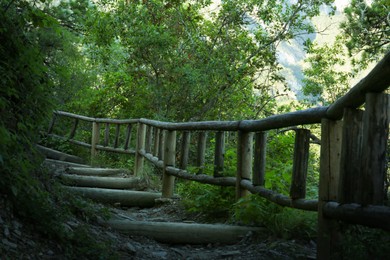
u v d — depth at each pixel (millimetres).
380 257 3332
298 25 15859
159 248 4711
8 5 3854
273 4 15547
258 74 16688
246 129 5414
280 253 4219
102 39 14438
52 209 3959
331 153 3764
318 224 3781
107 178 8000
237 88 15719
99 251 3803
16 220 3471
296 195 4242
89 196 6836
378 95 3135
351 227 3707
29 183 3795
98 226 4797
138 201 7141
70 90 14578
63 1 13836
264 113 16703
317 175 7637
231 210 5449
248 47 15539
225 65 14688
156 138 8453
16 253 3094
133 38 14102
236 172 5672
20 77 4004
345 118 3441
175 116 15070
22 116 4023
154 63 14891
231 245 4852
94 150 11680
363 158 3168
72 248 3619
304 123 4219
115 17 14305
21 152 3783
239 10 15422
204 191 6055
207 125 6262
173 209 6617
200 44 15328
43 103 4324
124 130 14875
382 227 2957
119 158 11305
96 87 18016
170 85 14867
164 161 7477
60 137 12289
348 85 23547
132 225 4965
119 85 16469
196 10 15984
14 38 3893
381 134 3133
